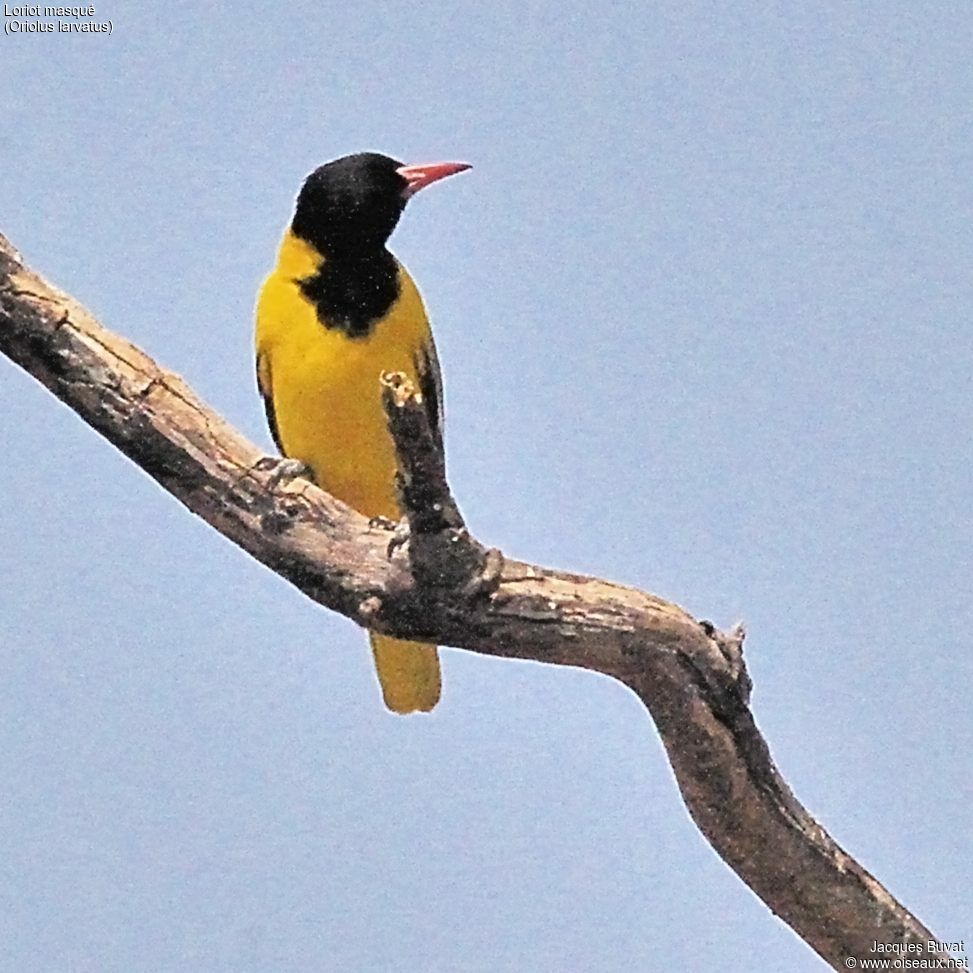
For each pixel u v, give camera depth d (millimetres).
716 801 9164
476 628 8734
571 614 8680
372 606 8789
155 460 8922
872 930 9391
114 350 8852
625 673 8836
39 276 8805
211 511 9000
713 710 8867
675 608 8789
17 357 8812
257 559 9070
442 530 8398
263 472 8953
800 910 9477
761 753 9070
